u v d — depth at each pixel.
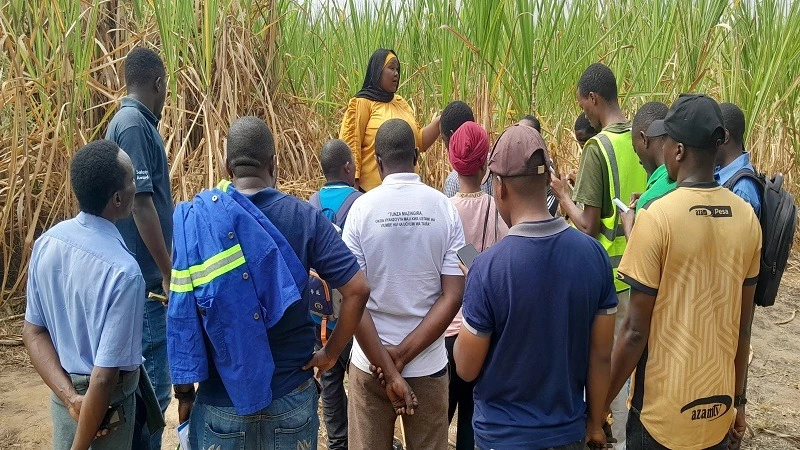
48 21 5.47
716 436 2.34
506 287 2.09
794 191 7.41
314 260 2.28
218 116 6.09
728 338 2.29
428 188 2.78
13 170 5.12
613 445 3.39
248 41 6.70
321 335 2.97
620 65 6.24
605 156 3.35
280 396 2.20
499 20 5.09
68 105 5.28
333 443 3.44
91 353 2.25
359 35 6.89
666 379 2.29
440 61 6.25
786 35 6.04
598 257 2.15
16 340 4.93
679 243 2.22
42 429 3.87
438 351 2.80
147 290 3.33
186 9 5.92
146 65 3.34
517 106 5.36
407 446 2.89
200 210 2.16
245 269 2.10
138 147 3.17
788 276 6.82
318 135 7.57
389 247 2.68
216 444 2.20
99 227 2.27
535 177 2.13
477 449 2.31
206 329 2.08
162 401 3.40
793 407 4.36
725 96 6.53
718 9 6.04
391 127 2.84
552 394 2.15
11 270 5.71
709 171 2.28
